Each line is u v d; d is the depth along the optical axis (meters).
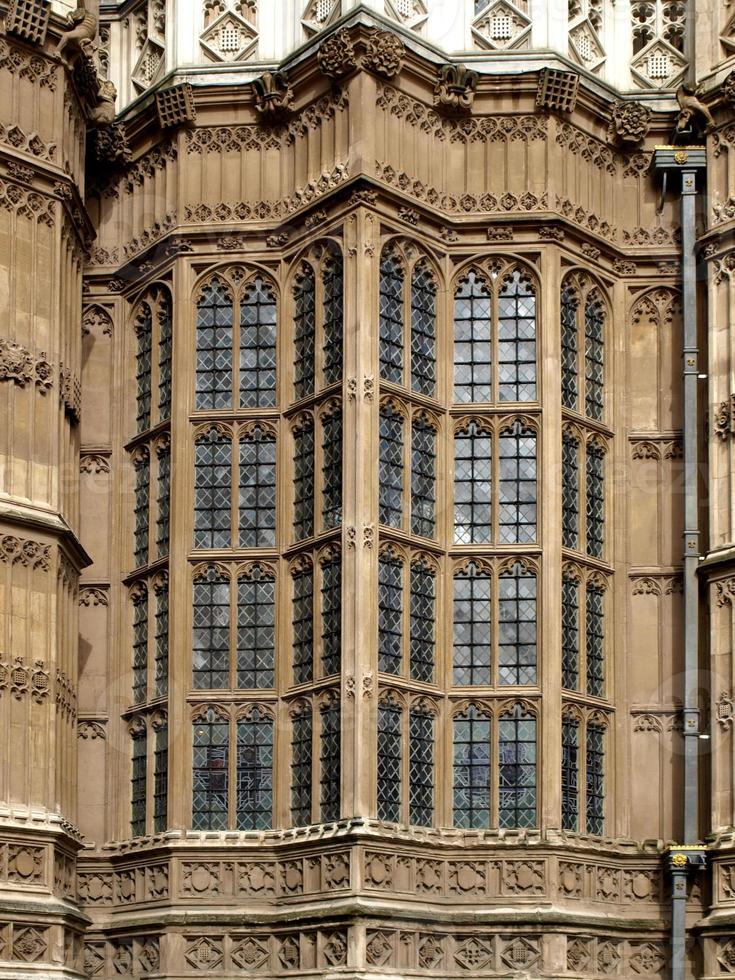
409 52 35.09
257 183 36.16
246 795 34.34
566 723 34.50
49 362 33.81
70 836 32.91
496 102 35.94
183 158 36.44
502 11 36.50
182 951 33.09
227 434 35.75
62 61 34.62
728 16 35.97
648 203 36.91
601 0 37.44
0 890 31.28
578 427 35.88
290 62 35.97
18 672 32.34
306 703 33.97
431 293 35.59
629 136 36.66
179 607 34.97
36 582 32.91
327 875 32.47
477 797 34.06
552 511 34.78
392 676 33.50
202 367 36.03
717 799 33.53
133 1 38.34
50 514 33.25
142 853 34.25
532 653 34.53
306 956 32.34
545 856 33.31
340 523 33.84
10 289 33.47
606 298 36.62
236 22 36.97
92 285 37.56
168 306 36.62
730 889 32.88
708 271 35.56
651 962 33.81
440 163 35.78
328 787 33.22
